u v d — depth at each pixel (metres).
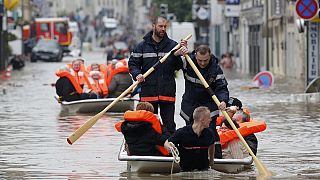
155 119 27.50
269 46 111.44
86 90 50.56
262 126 29.20
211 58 28.48
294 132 38.84
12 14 135.75
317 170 28.28
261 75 74.06
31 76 99.00
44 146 34.38
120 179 26.56
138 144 27.55
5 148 33.91
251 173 27.58
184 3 169.88
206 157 27.41
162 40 29.41
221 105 27.58
